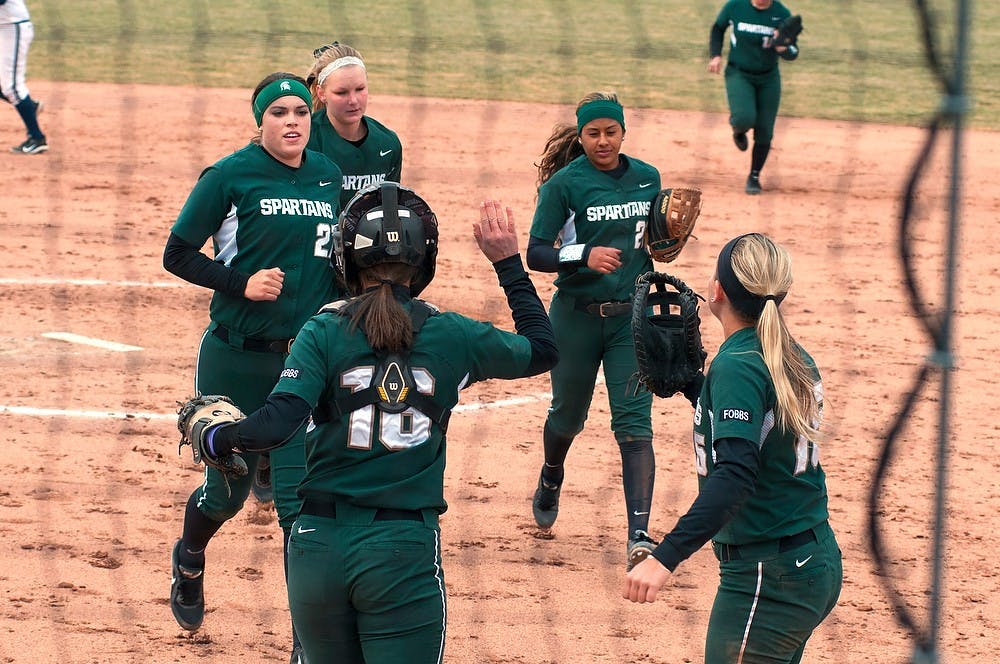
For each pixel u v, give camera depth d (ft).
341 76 76.33
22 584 71.67
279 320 65.57
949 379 36.94
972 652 67.77
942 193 197.88
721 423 48.44
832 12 417.49
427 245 50.16
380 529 46.70
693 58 333.83
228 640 66.85
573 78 299.58
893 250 165.07
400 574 46.50
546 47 343.46
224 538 80.48
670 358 55.77
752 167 194.29
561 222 78.64
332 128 77.97
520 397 111.24
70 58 302.04
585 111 78.02
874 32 377.30
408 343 47.44
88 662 63.41
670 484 91.61
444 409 48.32
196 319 129.39
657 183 80.02
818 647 67.82
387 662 46.96
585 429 103.19
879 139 240.53
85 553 76.28
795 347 50.01
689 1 441.68
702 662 66.08
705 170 211.20
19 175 192.24
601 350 78.38
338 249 49.14
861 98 281.74
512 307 52.60
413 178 197.06
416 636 47.03
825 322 134.21
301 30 357.20
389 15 391.65
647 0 442.09
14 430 96.37
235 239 65.82
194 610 66.90
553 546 80.74
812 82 301.43
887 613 72.02
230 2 403.34
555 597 73.36
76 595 70.90
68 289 137.69
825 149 230.48
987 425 105.29
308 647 48.70
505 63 317.63
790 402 48.29
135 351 117.91
